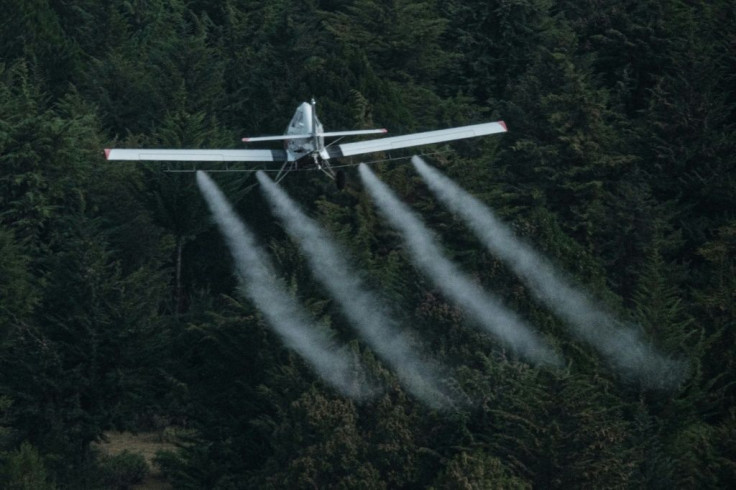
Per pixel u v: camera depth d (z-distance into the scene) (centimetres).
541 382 17900
